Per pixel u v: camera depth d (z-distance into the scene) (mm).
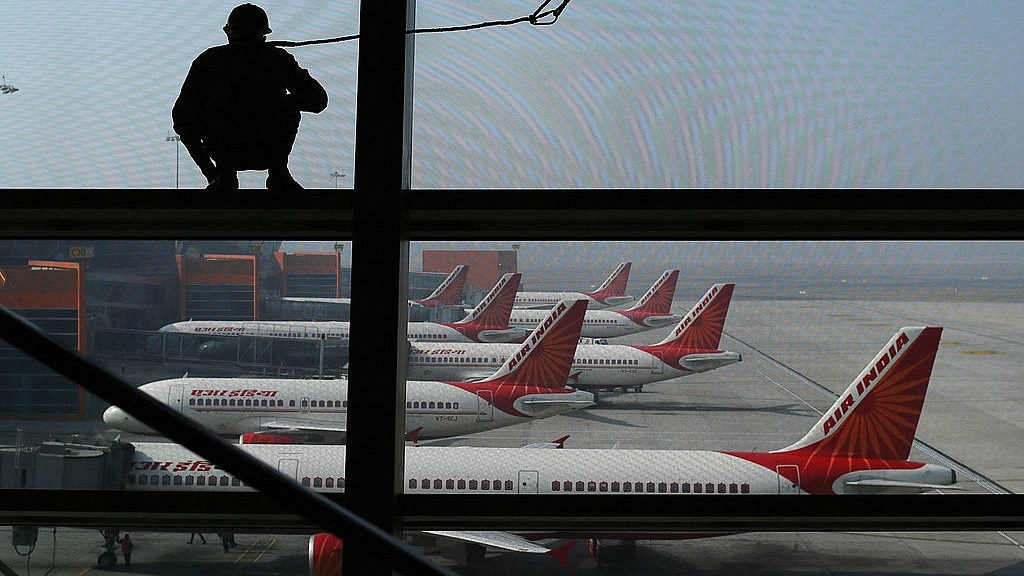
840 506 2756
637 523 2785
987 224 2902
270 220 2844
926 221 2895
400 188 2664
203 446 963
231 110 2744
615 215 2803
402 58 2689
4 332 968
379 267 2654
